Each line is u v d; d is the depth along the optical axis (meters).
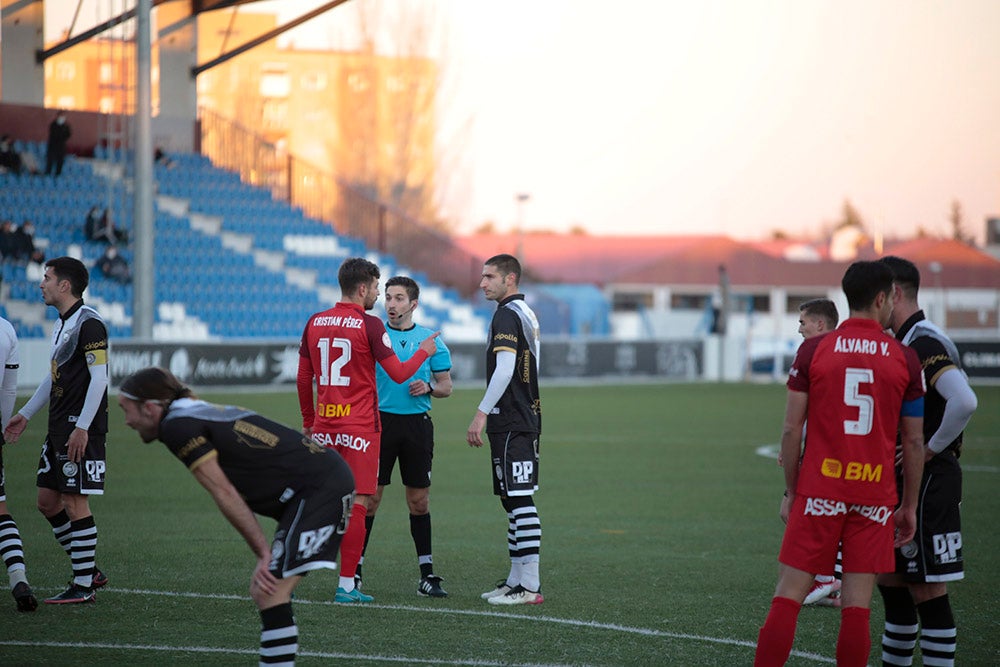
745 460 53.72
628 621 22.59
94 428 23.23
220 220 108.06
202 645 19.97
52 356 23.41
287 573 16.06
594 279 178.88
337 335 23.67
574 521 36.38
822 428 16.88
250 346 85.00
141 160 75.88
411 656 19.58
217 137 119.50
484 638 20.98
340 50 186.62
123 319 90.44
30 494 39.81
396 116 187.00
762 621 22.77
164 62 114.06
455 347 101.69
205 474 15.91
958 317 152.25
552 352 111.88
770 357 127.56
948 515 17.89
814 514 16.78
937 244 194.38
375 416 24.08
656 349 121.31
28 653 19.28
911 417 16.95
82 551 23.28
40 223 94.12
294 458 16.41
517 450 24.34
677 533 34.19
